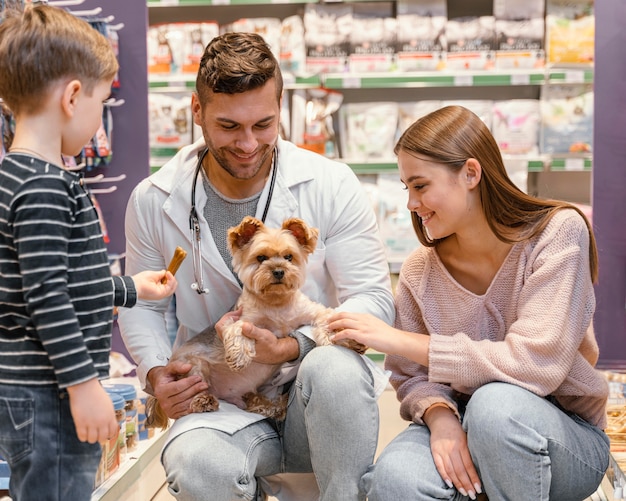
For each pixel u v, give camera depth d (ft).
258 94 6.06
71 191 5.02
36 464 4.92
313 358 5.89
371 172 13.71
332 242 6.98
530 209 6.29
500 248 6.32
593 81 12.26
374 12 13.87
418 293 6.69
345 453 5.78
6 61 5.05
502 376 5.76
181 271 6.96
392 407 12.35
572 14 13.33
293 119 13.85
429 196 6.07
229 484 5.71
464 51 13.48
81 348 4.77
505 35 13.43
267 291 6.22
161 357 6.74
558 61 13.17
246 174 6.52
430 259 6.70
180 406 6.26
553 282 5.89
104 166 12.29
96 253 5.17
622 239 12.01
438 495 5.56
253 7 14.99
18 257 4.82
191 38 13.85
